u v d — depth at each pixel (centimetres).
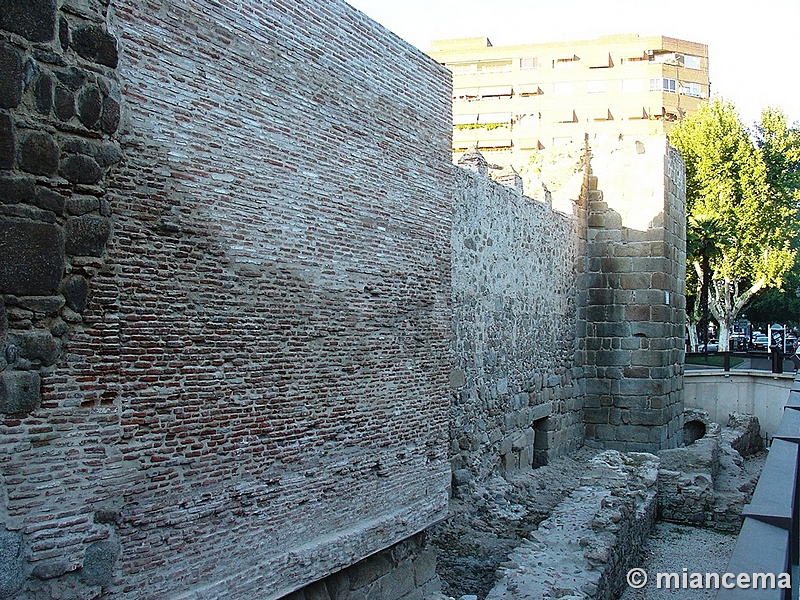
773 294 4366
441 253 994
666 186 2208
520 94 7244
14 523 519
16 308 523
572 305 2148
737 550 371
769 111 4097
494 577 1055
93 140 561
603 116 7106
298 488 751
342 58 809
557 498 1567
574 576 927
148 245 603
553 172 2258
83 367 559
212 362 657
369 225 853
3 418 514
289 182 738
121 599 582
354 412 830
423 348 955
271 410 719
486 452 1544
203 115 648
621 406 2206
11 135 514
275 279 721
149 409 603
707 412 2541
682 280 2408
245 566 686
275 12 720
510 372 1692
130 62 589
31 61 524
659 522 1612
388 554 909
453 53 7406
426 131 962
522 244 1766
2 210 512
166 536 616
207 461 652
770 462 546
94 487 564
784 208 3922
